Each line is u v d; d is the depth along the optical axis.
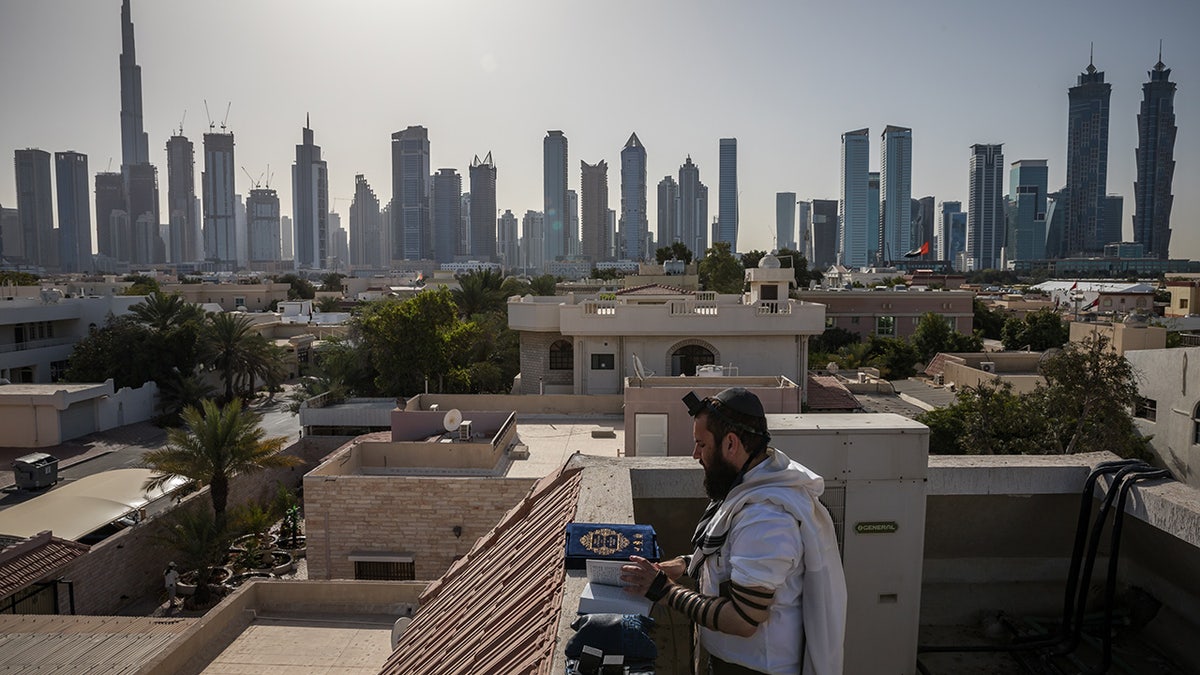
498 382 42.81
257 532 26.56
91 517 23.86
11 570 19.53
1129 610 4.48
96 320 58.12
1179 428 25.12
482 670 3.43
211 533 24.14
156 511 27.61
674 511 4.59
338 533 18.53
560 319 31.77
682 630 3.79
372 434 26.28
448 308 38.62
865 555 4.20
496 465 20.81
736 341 30.28
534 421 26.91
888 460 4.18
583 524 3.03
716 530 2.43
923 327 62.12
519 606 3.88
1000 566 4.78
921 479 4.20
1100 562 4.70
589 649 2.29
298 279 124.19
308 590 14.60
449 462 20.34
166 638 14.17
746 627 2.20
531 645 3.13
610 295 41.31
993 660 4.35
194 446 25.38
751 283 34.25
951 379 43.41
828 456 4.16
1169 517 3.82
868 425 4.20
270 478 32.78
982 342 64.06
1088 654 4.28
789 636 2.35
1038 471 4.55
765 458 2.53
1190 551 4.03
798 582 2.37
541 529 4.77
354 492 18.42
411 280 165.25
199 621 13.22
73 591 20.89
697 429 2.57
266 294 99.81
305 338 69.81
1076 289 103.88
